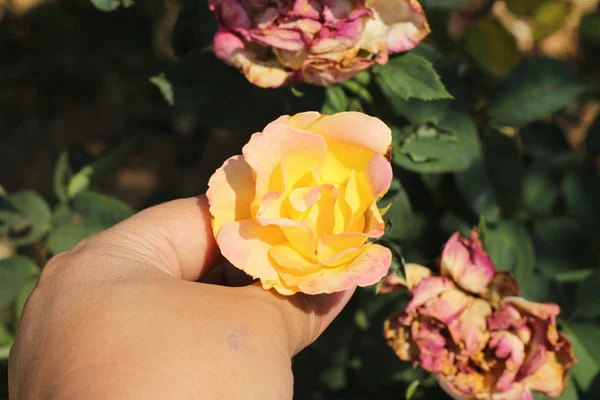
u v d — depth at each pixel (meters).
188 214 0.35
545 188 0.50
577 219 0.49
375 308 0.46
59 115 0.82
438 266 0.40
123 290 0.31
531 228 0.50
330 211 0.31
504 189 0.45
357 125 0.31
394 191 0.42
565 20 0.59
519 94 0.46
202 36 0.41
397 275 0.39
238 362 0.30
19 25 0.79
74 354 0.29
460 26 0.60
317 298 0.34
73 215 0.46
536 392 0.40
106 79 0.81
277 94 0.42
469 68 0.52
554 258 0.48
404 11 0.36
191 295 0.31
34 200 0.47
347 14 0.36
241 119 0.42
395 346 0.40
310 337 0.34
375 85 0.43
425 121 0.42
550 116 0.65
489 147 0.46
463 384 0.39
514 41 0.53
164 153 0.79
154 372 0.29
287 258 0.31
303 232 0.30
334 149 0.32
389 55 0.39
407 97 0.38
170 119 0.80
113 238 0.34
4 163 0.80
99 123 0.81
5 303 0.45
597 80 0.76
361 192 0.31
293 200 0.31
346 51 0.36
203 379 0.29
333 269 0.31
